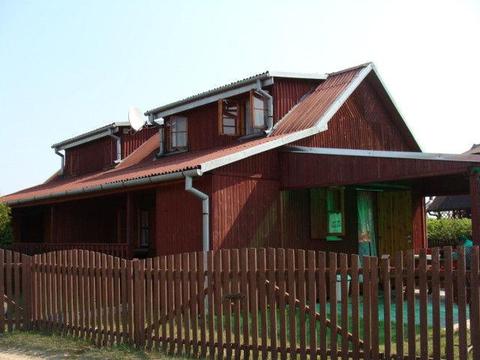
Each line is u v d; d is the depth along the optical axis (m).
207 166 14.27
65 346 10.09
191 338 9.32
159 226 16.28
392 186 17.98
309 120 16.95
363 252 17.69
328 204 17.00
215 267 9.04
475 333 7.29
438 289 7.48
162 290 9.62
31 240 25.59
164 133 21.62
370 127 18.77
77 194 18.52
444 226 29.73
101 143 25.33
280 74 17.94
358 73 18.28
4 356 9.66
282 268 8.48
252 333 8.62
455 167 12.09
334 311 8.09
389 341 7.75
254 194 15.62
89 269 10.64
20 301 11.62
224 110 18.77
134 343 9.88
